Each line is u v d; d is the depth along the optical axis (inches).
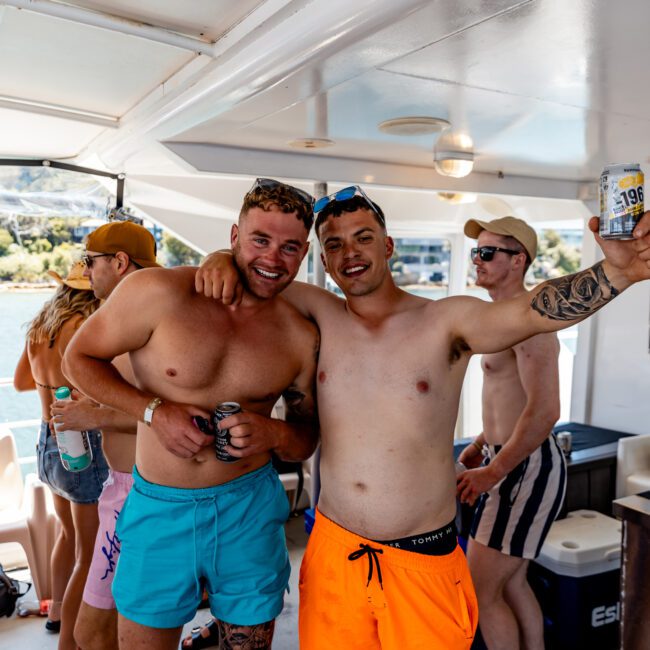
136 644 67.3
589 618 108.5
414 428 66.4
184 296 63.8
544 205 205.2
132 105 106.1
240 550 67.3
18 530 124.3
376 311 70.2
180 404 64.3
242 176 123.5
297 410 73.8
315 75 66.7
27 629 117.3
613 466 152.1
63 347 100.3
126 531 67.4
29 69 86.9
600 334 185.5
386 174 138.8
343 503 69.4
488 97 83.4
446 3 49.6
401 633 67.2
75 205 158.1
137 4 64.4
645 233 45.4
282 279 64.1
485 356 102.9
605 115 94.0
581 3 50.8
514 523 94.1
